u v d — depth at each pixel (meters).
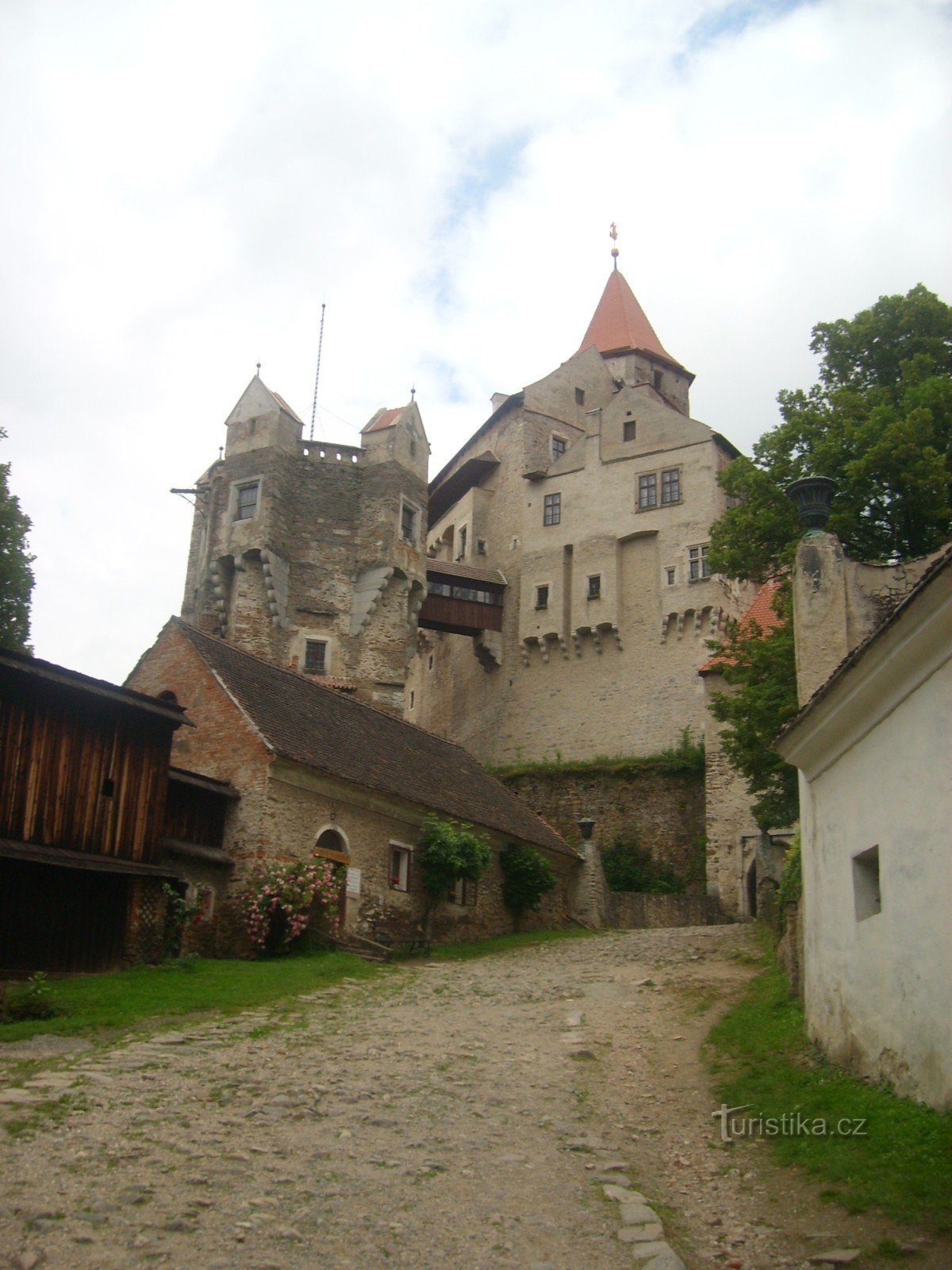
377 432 43.31
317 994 17.25
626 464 50.44
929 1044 8.72
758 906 31.61
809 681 12.96
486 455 55.75
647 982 18.62
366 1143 8.96
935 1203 7.26
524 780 46.06
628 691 47.72
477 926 27.56
